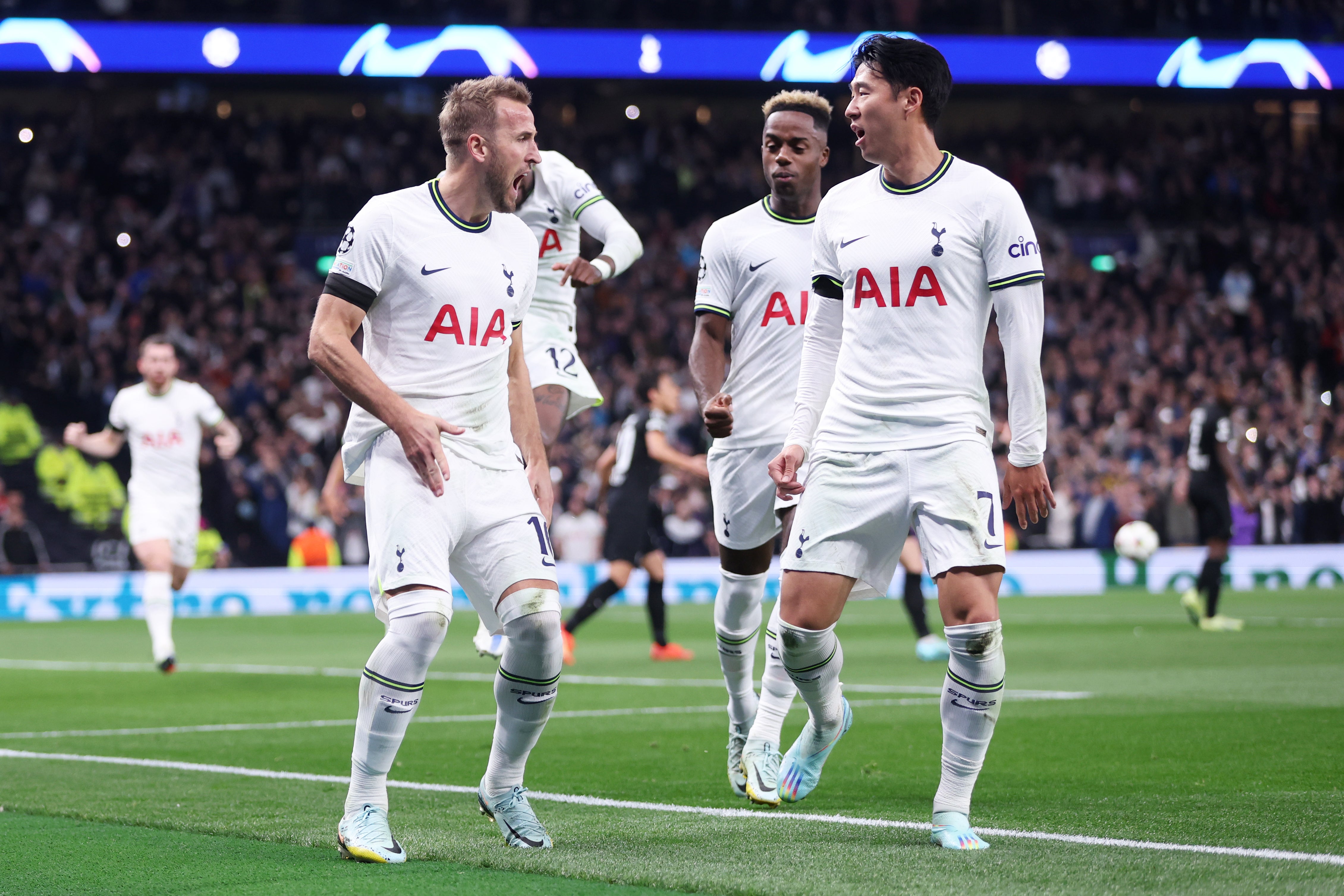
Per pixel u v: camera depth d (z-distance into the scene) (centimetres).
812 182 695
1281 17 3341
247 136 3572
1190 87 3241
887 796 649
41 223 3297
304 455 2689
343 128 3656
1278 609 2189
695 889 446
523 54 3002
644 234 3581
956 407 527
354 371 507
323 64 2942
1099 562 2789
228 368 3059
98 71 2873
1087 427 3139
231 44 2916
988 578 520
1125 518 2869
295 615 2436
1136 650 1491
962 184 529
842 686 1136
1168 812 590
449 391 527
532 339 837
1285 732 852
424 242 525
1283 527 2967
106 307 3177
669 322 3369
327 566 2588
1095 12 3309
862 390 536
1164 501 2909
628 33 3044
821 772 688
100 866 490
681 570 2698
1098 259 3672
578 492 2694
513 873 479
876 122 529
